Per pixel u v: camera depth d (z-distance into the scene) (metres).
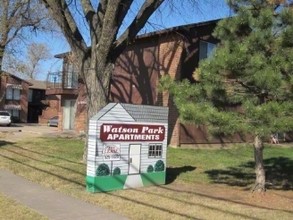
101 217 7.98
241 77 8.91
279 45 9.16
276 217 8.41
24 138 23.72
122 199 9.49
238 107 9.70
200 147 21.22
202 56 21.72
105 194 9.98
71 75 32.34
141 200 9.46
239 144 22.33
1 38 24.31
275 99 9.12
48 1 13.62
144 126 10.98
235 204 9.44
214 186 11.57
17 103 59.66
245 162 16.09
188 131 21.20
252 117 8.55
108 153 10.32
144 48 23.16
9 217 7.75
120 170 10.57
